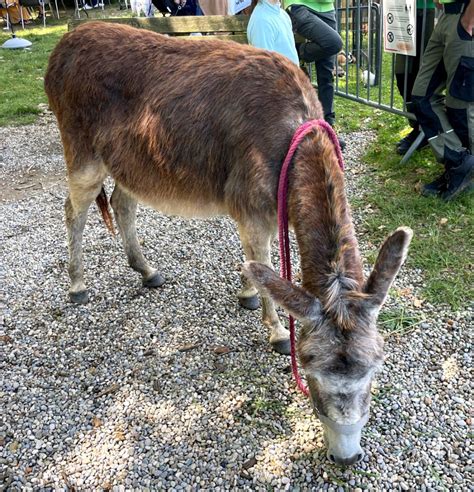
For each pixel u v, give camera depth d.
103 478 2.70
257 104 2.91
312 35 5.59
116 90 3.37
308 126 2.71
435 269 3.99
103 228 5.05
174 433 2.92
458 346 3.33
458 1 4.20
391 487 2.57
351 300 2.08
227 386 3.18
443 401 2.99
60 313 3.89
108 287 4.16
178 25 6.06
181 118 3.14
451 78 4.45
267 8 4.31
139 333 3.65
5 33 15.20
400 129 6.38
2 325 3.79
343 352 2.01
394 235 2.10
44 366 3.42
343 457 2.18
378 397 3.03
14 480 2.70
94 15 16.58
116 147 3.44
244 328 3.64
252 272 2.07
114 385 3.24
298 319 2.11
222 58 3.14
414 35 5.11
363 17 9.33
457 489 2.54
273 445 2.80
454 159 4.67
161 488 2.64
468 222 4.46
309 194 2.51
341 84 8.09
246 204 3.01
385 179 5.34
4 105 8.62
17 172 6.43
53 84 3.63
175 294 4.04
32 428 2.99
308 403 3.03
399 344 3.38
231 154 3.03
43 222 5.24
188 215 3.46
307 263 2.36
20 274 4.39
